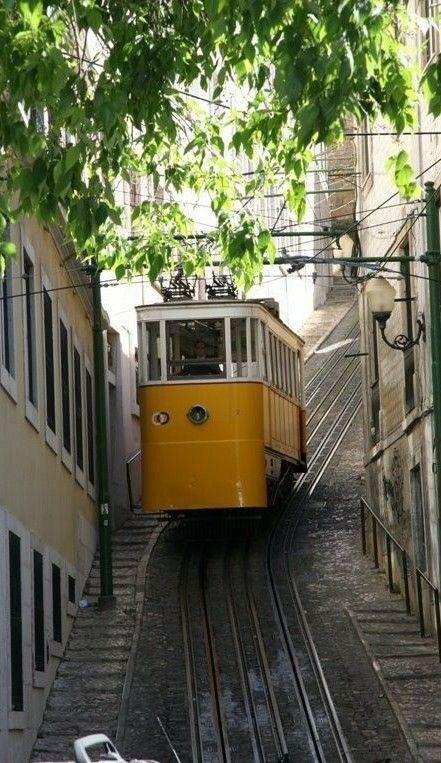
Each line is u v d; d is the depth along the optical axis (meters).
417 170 24.55
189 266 17.59
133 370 36.97
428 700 20.16
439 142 22.66
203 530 32.41
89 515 29.17
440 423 21.30
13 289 19.50
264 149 14.80
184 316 28.95
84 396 29.31
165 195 34.09
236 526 32.19
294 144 14.64
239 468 28.48
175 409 28.66
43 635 20.50
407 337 24.62
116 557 30.11
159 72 12.72
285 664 22.19
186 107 15.23
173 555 30.23
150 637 23.92
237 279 15.70
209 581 27.95
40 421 21.86
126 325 36.06
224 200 15.95
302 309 65.38
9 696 16.94
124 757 17.98
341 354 56.50
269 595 26.66
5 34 11.76
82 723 19.78
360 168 31.09
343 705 20.22
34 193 12.17
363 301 31.14
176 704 20.42
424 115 23.77
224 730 19.08
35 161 12.12
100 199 12.88
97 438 26.22
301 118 11.30
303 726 19.28
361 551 30.09
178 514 30.38
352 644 23.28
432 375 21.41
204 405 28.66
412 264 25.05
